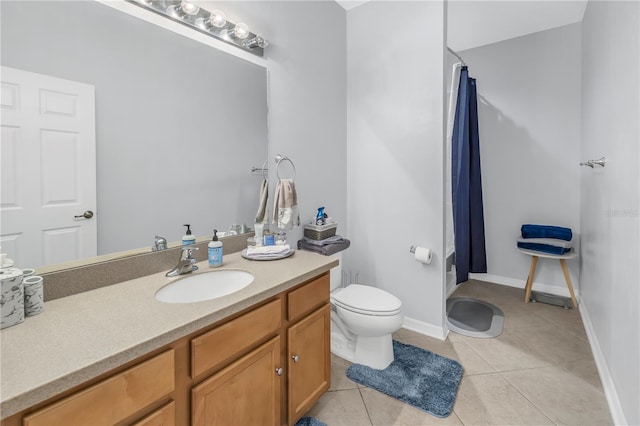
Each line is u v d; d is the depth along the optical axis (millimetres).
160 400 889
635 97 1319
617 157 1604
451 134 2807
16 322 893
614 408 1532
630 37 1405
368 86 2578
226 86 1725
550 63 3117
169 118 1464
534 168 3264
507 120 3377
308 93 2293
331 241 2234
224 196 1729
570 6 2670
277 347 1280
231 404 1088
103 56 1230
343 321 1962
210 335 1003
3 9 994
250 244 1770
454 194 2713
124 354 771
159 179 1429
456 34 3178
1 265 942
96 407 744
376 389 1757
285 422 1358
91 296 1121
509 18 2871
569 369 1930
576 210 3066
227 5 1704
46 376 667
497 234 3512
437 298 2326
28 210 1055
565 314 2719
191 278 1360
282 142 2090
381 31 2479
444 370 1900
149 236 1389
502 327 2482
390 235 2539
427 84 2285
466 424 1506
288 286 1299
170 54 1462
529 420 1526
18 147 1030
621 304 1505
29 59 1047
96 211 1219
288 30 2105
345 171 2723
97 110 1218
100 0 1217
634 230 1315
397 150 2459
